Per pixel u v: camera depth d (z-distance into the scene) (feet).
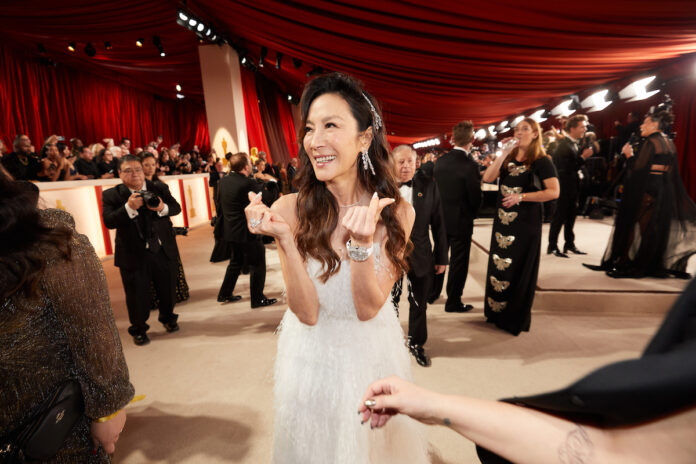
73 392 2.42
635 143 16.25
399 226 3.45
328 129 3.05
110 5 26.07
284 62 34.37
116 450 5.91
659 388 0.98
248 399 7.25
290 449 3.32
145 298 9.54
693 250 11.60
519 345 9.05
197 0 23.53
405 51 24.04
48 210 2.48
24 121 35.50
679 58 20.58
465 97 33.09
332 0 18.99
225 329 10.51
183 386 7.72
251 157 30.60
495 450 1.50
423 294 8.00
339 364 3.25
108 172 21.66
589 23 17.51
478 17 18.37
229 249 17.65
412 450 3.44
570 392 1.24
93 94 42.83
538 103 35.35
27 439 2.21
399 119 47.16
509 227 9.28
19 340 2.22
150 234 9.34
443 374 7.89
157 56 36.50
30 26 29.53
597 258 14.62
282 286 14.35
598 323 10.15
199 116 59.00
